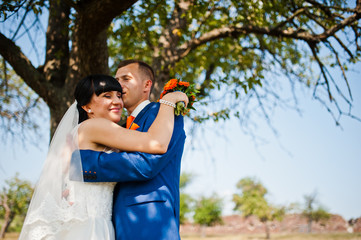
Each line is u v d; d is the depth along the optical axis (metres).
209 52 7.09
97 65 3.93
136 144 1.69
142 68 2.23
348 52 5.50
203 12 4.78
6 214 22.48
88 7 3.24
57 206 1.66
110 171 1.67
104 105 1.89
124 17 5.07
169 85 1.98
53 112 4.52
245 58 6.28
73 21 4.20
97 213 1.71
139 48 6.49
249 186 30.72
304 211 31.20
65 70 4.86
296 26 5.57
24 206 22.86
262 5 5.28
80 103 1.91
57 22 4.97
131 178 1.68
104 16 3.24
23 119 5.62
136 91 2.17
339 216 31.27
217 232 36.22
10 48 4.25
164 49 5.25
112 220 1.78
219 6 5.66
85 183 1.72
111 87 1.91
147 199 1.70
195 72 7.60
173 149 1.80
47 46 4.93
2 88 5.56
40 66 4.91
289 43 6.54
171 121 1.79
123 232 1.68
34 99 5.93
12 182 22.31
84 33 3.51
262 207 27.16
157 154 1.71
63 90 4.50
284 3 5.35
